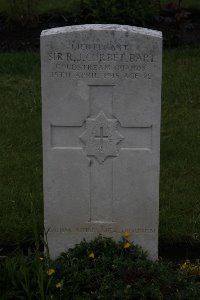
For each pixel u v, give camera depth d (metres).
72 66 2.55
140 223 2.71
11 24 5.34
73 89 2.57
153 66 2.54
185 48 4.92
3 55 4.80
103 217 2.71
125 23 5.12
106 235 2.73
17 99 4.25
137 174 2.66
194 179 3.40
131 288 2.45
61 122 2.61
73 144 2.64
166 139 3.80
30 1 5.31
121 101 2.58
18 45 5.05
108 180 2.67
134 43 2.52
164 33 5.05
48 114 2.60
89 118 2.61
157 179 2.66
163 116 4.05
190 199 3.21
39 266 2.46
